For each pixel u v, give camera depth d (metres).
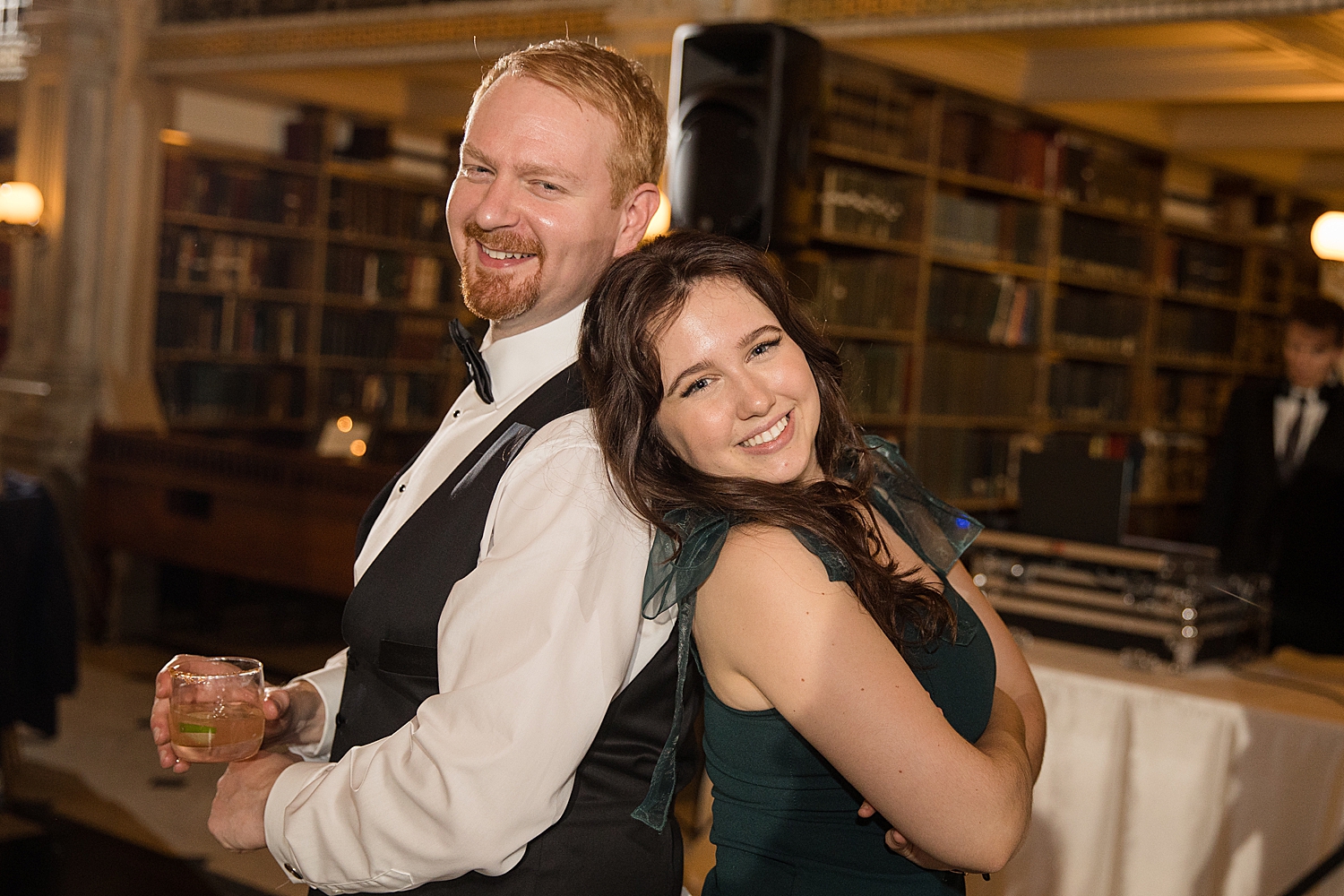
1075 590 2.92
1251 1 3.88
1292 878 2.41
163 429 6.57
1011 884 2.73
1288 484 3.86
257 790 1.32
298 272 7.36
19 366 6.40
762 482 1.28
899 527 1.56
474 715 1.14
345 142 7.72
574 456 1.25
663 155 1.42
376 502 1.47
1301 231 8.30
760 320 1.28
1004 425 6.43
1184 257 7.53
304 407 7.39
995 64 5.91
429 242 7.93
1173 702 2.57
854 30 4.70
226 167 7.08
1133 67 5.80
